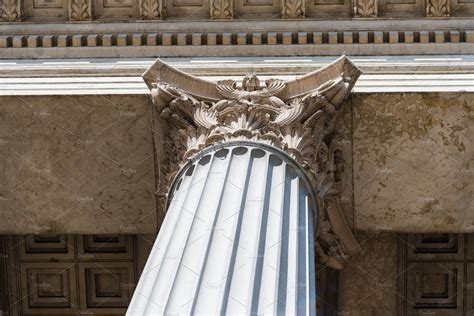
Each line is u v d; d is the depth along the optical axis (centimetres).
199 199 2739
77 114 3291
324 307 3716
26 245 3894
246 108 3116
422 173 3288
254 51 3653
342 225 3347
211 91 3253
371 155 3278
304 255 2592
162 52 3675
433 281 3784
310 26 3678
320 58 3609
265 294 2364
